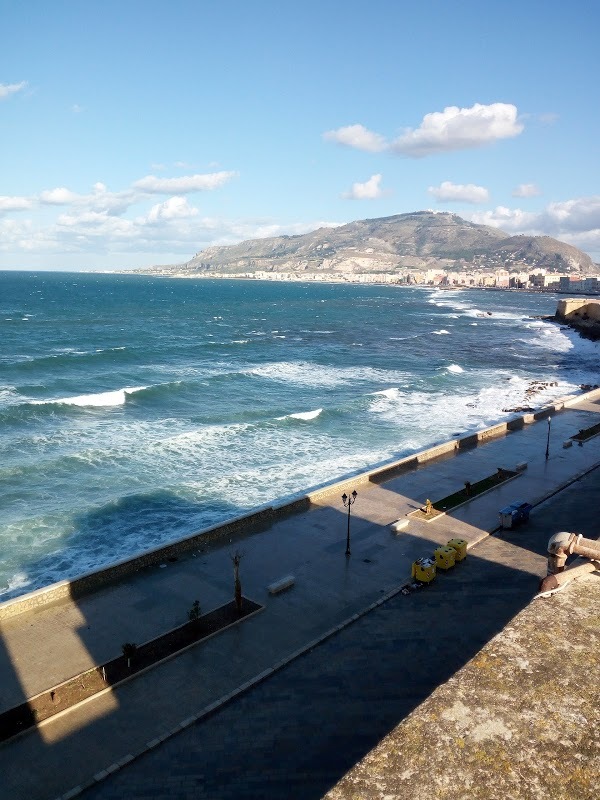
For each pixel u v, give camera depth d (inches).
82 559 1117.7
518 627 307.1
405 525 1173.1
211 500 1376.7
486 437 1811.0
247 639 823.7
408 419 2090.3
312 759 615.5
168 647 800.9
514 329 5231.3
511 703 257.4
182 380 2549.2
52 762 612.4
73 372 2667.3
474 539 1135.0
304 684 731.4
